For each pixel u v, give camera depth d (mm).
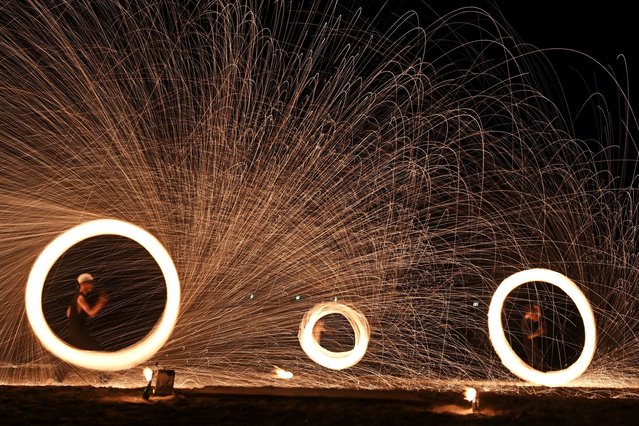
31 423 6586
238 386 9586
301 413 7336
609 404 8477
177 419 6902
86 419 6785
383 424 6984
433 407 8086
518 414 7711
